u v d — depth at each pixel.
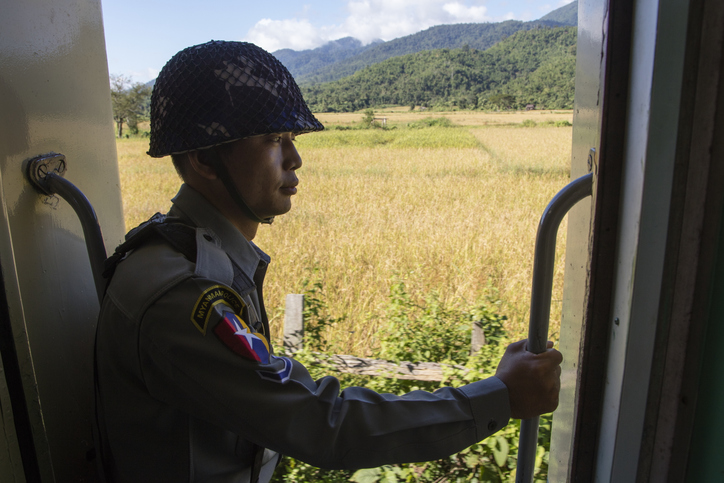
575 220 0.84
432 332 3.32
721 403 0.59
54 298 1.06
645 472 0.66
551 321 4.03
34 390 0.91
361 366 2.90
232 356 0.74
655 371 0.62
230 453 0.89
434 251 6.72
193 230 0.87
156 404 0.82
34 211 1.00
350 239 7.65
